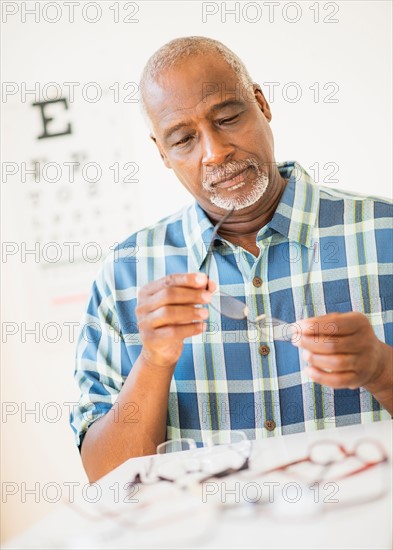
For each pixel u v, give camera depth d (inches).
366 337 36.0
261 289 47.2
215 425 46.4
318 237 47.5
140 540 25.6
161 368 41.6
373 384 38.1
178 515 27.5
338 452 31.3
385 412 44.8
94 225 76.5
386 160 70.7
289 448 32.9
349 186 71.6
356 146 71.1
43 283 77.5
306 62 71.2
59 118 76.0
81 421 47.4
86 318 50.9
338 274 46.9
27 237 77.4
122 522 27.5
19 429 78.4
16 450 78.6
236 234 48.2
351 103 70.8
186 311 38.4
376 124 70.6
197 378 46.7
